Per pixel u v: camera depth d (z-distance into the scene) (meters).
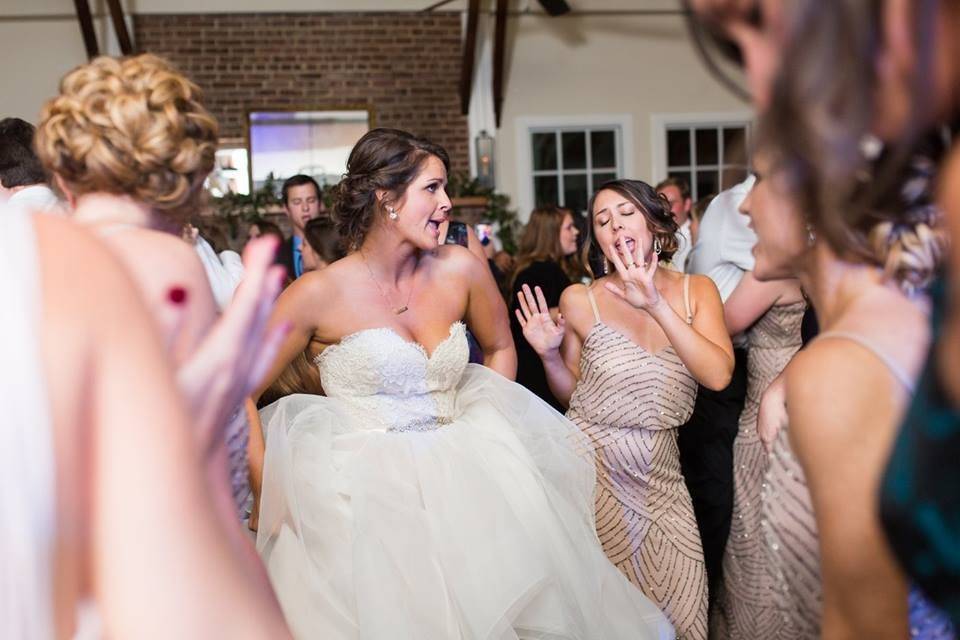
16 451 0.58
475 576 2.20
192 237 1.71
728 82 0.73
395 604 2.12
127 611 0.60
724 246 3.29
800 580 1.23
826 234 0.91
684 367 2.72
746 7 0.67
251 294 0.80
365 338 2.43
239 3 9.88
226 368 0.79
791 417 1.02
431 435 2.42
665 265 2.91
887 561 0.96
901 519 0.65
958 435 0.61
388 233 2.47
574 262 4.85
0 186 2.67
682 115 10.52
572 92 10.41
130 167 1.30
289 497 2.25
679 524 2.75
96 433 0.62
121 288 0.65
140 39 9.83
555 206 4.66
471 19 9.48
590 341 2.76
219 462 1.07
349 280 2.48
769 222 1.10
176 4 9.80
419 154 2.45
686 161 10.62
